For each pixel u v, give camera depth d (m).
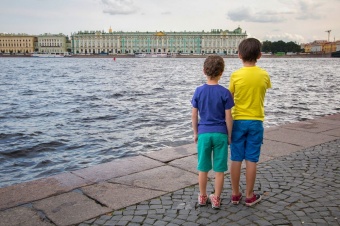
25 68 78.88
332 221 3.96
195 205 4.45
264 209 4.29
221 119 4.31
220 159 4.28
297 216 4.09
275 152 6.90
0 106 21.25
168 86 35.28
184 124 15.30
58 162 10.24
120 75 55.00
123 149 11.47
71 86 35.50
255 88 4.24
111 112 18.83
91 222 4.03
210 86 4.32
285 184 5.11
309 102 22.89
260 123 4.33
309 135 8.38
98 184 5.19
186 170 5.82
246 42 4.31
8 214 4.24
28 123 15.94
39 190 4.96
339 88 33.09
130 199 4.64
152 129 14.34
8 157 10.74
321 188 4.95
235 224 3.92
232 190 4.50
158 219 4.07
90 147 11.76
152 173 5.68
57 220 4.08
